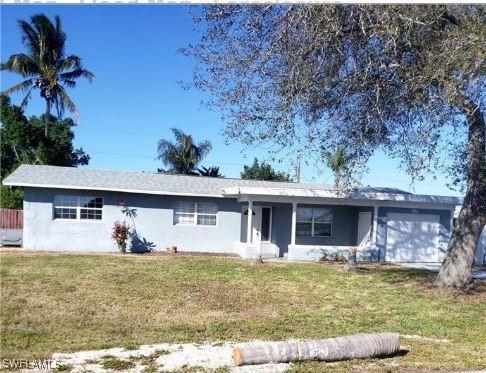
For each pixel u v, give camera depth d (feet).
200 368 21.71
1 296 34.99
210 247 75.51
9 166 121.90
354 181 43.52
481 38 29.09
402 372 22.50
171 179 78.43
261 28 37.52
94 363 21.88
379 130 40.06
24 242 68.80
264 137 40.57
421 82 33.96
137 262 57.21
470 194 45.24
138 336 26.81
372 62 36.63
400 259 75.10
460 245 45.70
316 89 38.50
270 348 22.70
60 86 132.16
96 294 37.40
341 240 80.28
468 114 36.24
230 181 82.69
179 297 38.17
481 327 33.60
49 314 30.73
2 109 122.93
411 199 73.20
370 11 33.81
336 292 43.93
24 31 127.54
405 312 36.86
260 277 50.24
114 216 72.02
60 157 129.90
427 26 34.71
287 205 79.00
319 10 34.47
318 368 22.41
